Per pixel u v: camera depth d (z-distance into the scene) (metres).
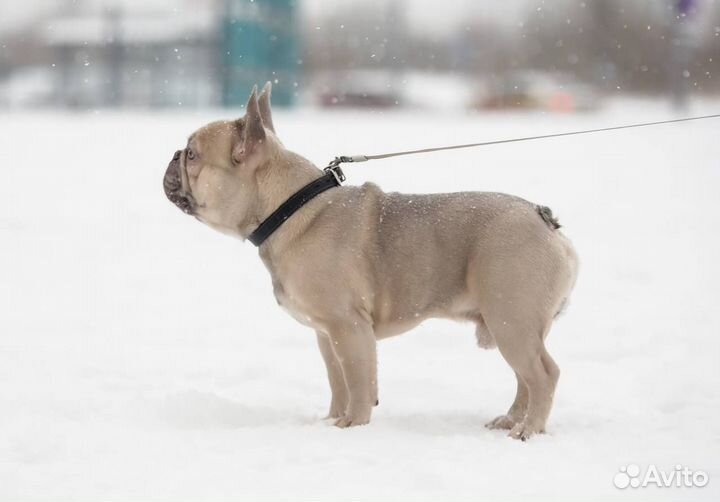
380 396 9.55
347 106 68.75
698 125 46.78
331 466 6.84
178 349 11.28
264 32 61.19
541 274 8.07
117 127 42.81
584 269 15.65
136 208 21.84
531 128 41.69
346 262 8.23
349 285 8.21
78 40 70.75
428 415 8.72
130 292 14.17
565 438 7.82
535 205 8.45
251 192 8.45
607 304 13.41
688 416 8.48
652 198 23.09
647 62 76.44
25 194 23.31
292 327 12.42
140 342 11.53
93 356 10.74
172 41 65.75
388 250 8.33
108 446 7.36
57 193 23.66
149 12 69.00
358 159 8.87
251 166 8.40
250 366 10.46
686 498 6.30
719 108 59.31
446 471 6.69
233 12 60.56
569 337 11.73
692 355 10.75
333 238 8.26
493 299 8.09
